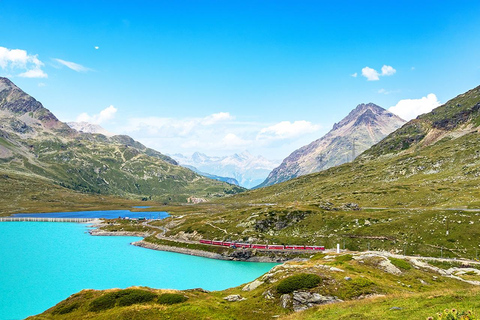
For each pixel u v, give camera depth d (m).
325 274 70.06
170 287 118.12
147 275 134.62
